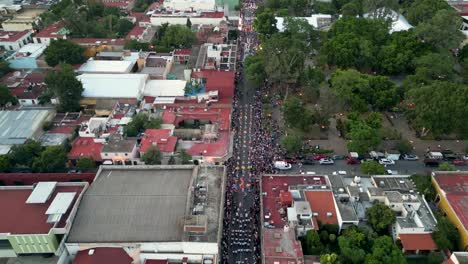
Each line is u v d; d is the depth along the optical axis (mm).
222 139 171500
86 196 131250
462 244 125250
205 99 197375
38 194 129250
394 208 134625
